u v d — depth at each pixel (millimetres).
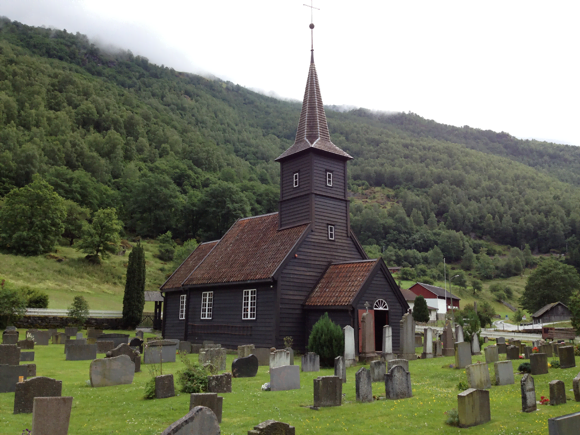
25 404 13078
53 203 82938
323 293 30391
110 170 151500
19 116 168250
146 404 14414
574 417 9852
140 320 53719
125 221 123812
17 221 79188
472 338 31359
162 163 163500
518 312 95000
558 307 81875
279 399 15258
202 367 17203
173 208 124062
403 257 161125
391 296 30625
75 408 14055
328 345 24078
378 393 16312
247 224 40469
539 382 18000
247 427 11969
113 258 87312
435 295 105938
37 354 28703
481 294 141000
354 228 185500
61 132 164375
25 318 44844
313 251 32344
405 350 26938
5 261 69438
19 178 117688
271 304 30078
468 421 12039
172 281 40844
